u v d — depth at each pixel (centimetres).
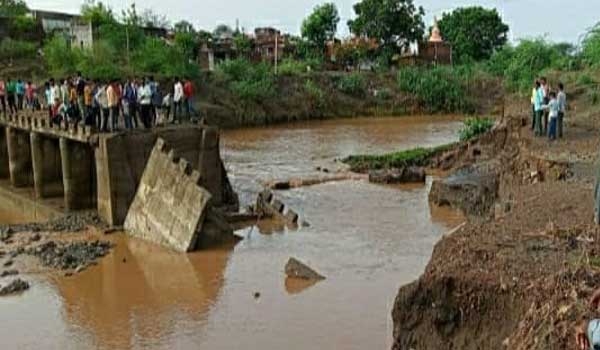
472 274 1266
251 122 7356
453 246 1423
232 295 2103
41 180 3416
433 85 8638
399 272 2280
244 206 3253
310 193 3656
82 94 3019
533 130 3073
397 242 2650
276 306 2003
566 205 1684
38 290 2172
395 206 3303
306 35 10275
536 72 6112
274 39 10000
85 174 3148
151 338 1816
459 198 3212
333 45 10156
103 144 2814
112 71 6312
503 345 1109
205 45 9069
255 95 7550
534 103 2988
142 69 6806
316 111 8031
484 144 4225
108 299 2095
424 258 2430
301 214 3148
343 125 7350
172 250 2570
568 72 5497
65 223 2906
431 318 1288
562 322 970
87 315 1978
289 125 7419
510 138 3747
